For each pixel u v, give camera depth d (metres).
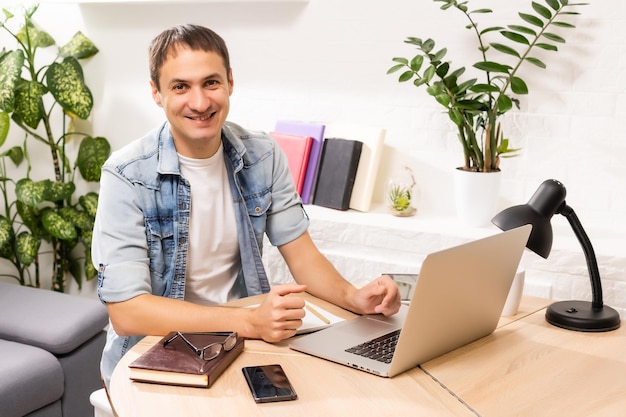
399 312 1.82
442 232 2.49
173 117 1.75
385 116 2.82
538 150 2.60
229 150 1.93
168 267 1.90
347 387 1.41
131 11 3.23
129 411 1.32
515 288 1.80
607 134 2.49
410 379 1.45
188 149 1.86
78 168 3.50
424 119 2.75
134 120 3.34
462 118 2.43
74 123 3.46
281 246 2.04
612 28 2.43
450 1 2.41
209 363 1.44
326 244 2.70
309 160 2.88
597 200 2.54
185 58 1.70
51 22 3.43
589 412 1.32
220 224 1.95
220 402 1.35
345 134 2.84
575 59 2.50
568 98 2.53
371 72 2.81
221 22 3.05
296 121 2.96
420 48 2.49
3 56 3.21
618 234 2.45
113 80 3.34
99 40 3.33
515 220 1.68
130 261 1.75
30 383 2.47
